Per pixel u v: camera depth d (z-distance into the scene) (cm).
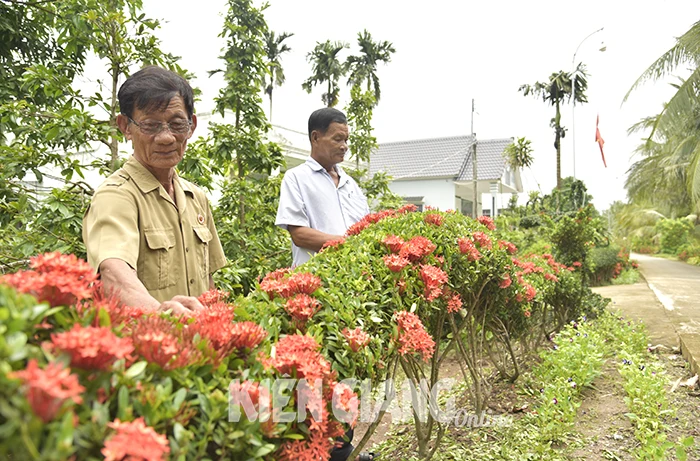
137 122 160
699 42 962
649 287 1116
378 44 2142
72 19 334
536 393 351
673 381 397
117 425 62
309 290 142
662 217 3759
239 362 97
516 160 2547
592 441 291
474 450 275
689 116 1129
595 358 374
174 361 79
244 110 439
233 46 435
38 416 57
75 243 303
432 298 182
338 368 129
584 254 905
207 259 196
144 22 359
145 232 162
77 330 67
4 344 60
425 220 238
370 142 714
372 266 179
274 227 457
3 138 454
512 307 337
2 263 332
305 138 1373
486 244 247
